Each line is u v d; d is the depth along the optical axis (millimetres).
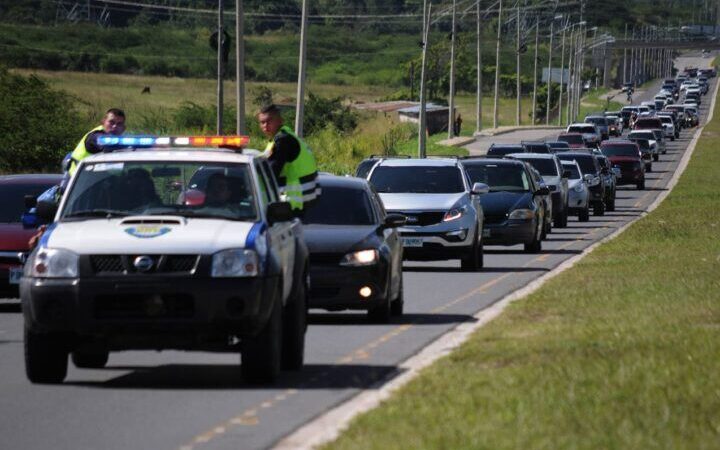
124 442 30500
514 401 32812
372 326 54750
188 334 37500
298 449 29219
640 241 100875
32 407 35375
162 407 35250
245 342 38375
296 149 48781
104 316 37469
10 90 154375
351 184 60406
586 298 60219
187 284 37281
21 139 149125
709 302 56750
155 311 37312
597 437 28422
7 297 61969
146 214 40094
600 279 70125
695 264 78000
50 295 37500
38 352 38562
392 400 33875
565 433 28938
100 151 49219
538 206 98000
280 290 39281
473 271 81938
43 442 30562
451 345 47875
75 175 41500
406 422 30594
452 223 80938
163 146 43219
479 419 30703
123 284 37281
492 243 94562
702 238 101375
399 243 59719
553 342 44750
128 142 43281
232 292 37312
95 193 40969
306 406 35281
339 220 58219
